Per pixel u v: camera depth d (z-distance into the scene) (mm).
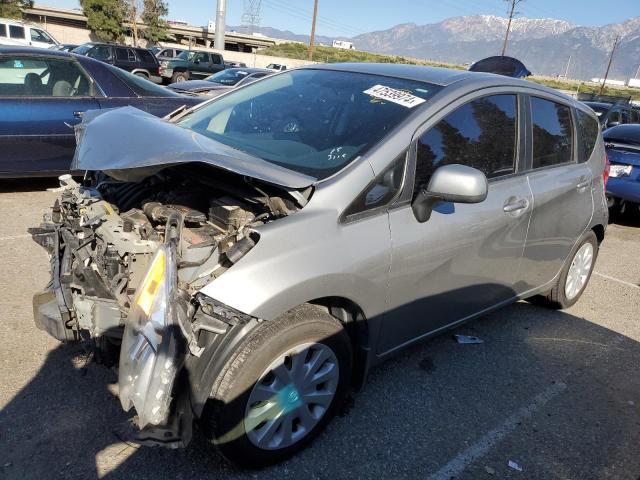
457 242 2928
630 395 3449
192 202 2643
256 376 2250
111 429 2617
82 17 54656
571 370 3662
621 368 3768
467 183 2479
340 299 2520
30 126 5609
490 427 2980
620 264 6137
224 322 2152
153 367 1992
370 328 2652
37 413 2680
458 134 2969
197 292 2129
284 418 2438
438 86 3061
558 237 3881
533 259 3697
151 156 2279
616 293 5188
